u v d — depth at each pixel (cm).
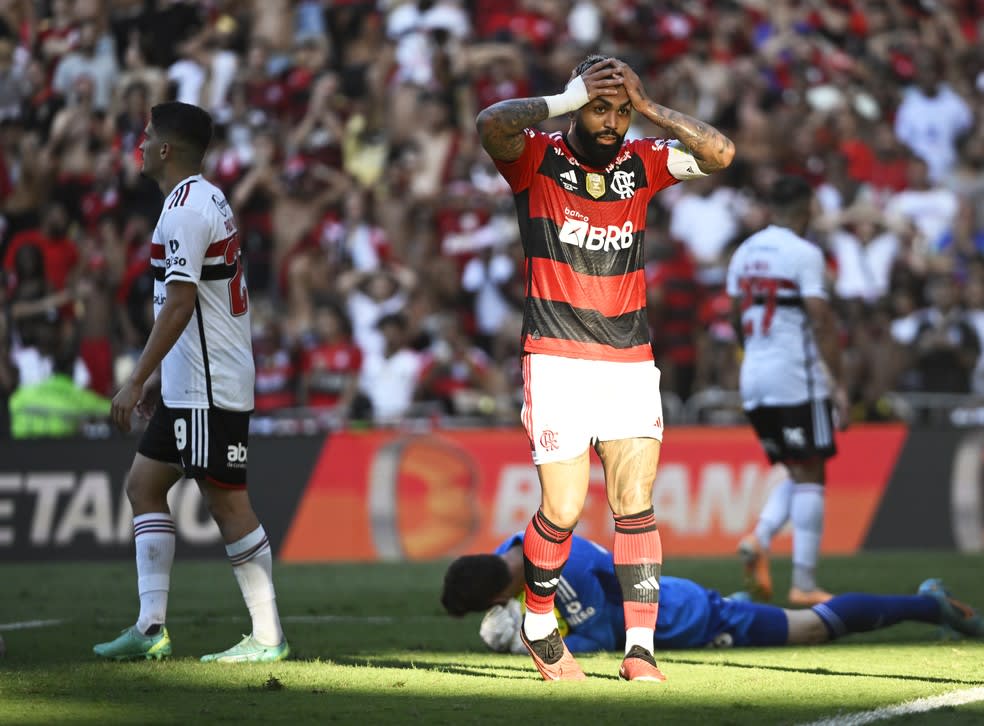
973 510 4206
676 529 4112
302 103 5553
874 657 1825
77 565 3884
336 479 4116
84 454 4041
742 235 5291
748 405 2803
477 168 5447
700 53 6109
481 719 1322
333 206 5294
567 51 5838
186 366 1759
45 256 4753
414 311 4778
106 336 4566
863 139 6103
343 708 1395
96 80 5538
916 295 5244
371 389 4591
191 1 5753
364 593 3031
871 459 4200
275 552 4078
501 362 4688
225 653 1800
